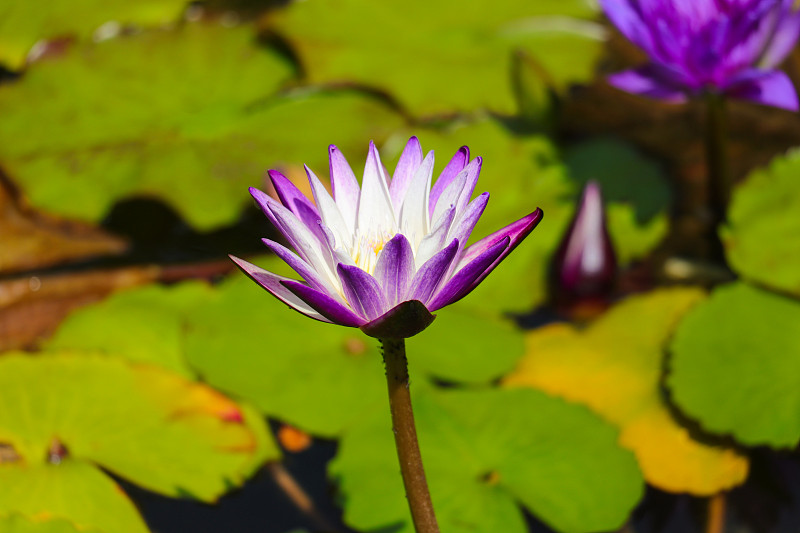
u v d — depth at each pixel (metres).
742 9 1.73
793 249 1.76
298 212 1.57
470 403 1.70
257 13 2.01
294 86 1.92
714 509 1.66
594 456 1.67
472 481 1.66
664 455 1.68
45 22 1.96
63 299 1.78
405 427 1.57
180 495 1.66
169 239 1.84
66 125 1.87
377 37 1.94
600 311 1.78
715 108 1.79
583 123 1.91
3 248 1.80
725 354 1.71
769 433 1.67
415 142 1.58
